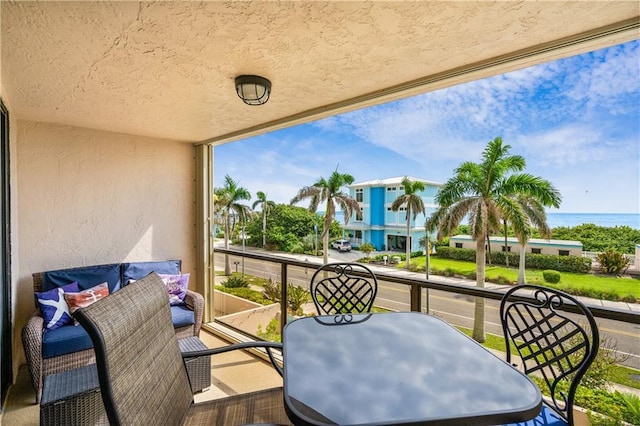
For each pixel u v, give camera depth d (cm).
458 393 104
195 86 219
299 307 346
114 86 217
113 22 143
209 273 406
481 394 104
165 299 150
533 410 97
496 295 169
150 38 157
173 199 391
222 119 300
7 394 241
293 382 110
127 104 255
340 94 237
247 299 434
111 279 314
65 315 263
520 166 718
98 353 98
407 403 98
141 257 366
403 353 132
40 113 277
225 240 1700
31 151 297
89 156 331
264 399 152
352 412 94
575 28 150
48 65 184
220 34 155
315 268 278
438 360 126
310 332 155
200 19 142
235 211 1708
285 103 256
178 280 329
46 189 305
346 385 108
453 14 139
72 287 286
